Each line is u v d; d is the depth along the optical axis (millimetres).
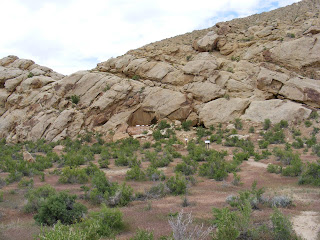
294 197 11844
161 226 8656
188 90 40969
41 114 44969
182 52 48281
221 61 42219
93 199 12656
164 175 18016
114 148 32344
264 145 28531
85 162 26719
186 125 37750
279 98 36156
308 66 36781
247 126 34469
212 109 37906
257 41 43562
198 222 8836
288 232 7148
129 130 39469
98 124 42000
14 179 18344
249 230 7422
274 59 38750
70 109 43906
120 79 45844
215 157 21484
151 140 36500
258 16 53406
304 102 34250
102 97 43469
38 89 50219
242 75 39625
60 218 9758
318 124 31109
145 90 43188
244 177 17719
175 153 27188
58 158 28547
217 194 13391
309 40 37625
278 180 16219
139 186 15914
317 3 49469
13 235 8289
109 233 7945
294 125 32438
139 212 10539
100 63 54312
